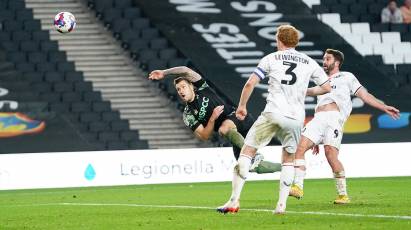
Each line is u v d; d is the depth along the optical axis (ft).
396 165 148.05
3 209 93.45
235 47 191.42
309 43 197.36
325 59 90.38
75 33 192.34
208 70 184.96
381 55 198.59
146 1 199.41
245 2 202.39
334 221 66.80
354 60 194.59
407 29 204.13
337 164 88.12
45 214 83.87
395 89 187.83
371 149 147.54
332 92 89.35
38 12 195.93
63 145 167.43
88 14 196.75
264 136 70.28
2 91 175.63
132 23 194.18
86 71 185.37
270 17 200.64
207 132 85.05
